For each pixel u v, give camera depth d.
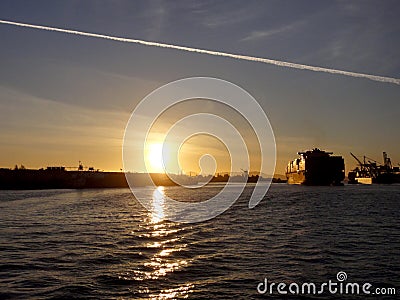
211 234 39.59
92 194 143.25
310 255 28.88
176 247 32.44
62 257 28.72
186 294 20.53
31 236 39.16
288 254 29.28
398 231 40.62
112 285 22.00
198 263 26.69
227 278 23.17
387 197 103.50
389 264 26.06
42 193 153.38
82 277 23.52
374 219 52.06
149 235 39.28
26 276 23.75
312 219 52.66
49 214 65.38
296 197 105.94
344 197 104.38
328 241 34.56
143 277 23.42
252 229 43.12
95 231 42.69
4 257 28.83
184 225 47.59
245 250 30.95
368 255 28.75
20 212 70.12
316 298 20.03
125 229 44.25
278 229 42.91
